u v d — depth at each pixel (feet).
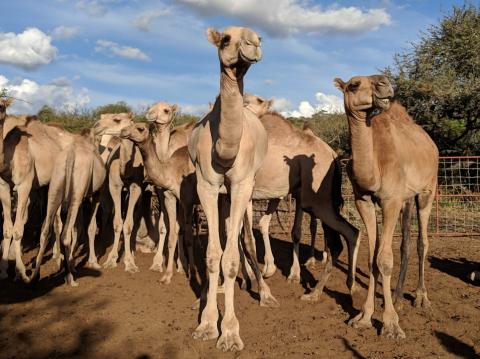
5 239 25.94
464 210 48.34
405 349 16.78
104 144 39.93
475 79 58.18
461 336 17.98
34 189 28.25
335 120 77.05
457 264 29.99
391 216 18.17
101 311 20.62
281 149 25.46
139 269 29.25
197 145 17.75
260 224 26.96
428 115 61.00
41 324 19.02
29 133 28.12
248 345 17.12
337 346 17.04
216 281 17.88
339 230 23.59
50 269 28.07
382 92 15.81
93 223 29.86
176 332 18.30
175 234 26.30
